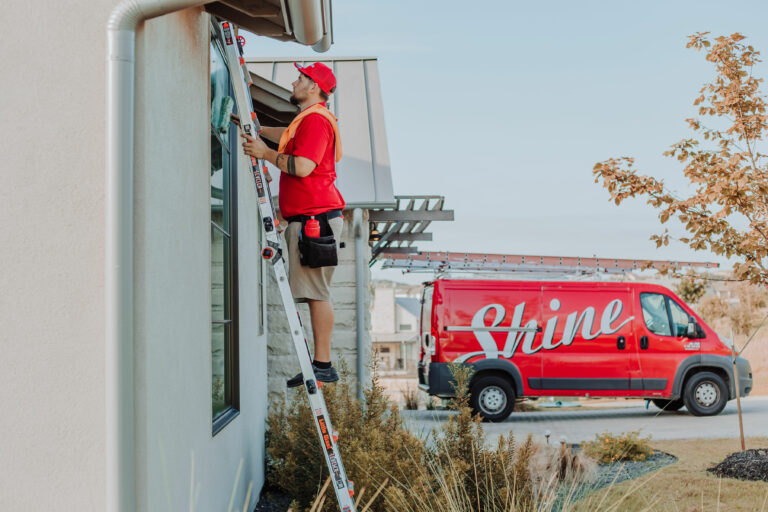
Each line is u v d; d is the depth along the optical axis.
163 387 2.80
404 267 14.55
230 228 5.27
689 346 12.24
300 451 5.75
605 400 16.84
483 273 14.66
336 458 3.69
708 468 7.50
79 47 2.51
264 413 7.50
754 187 6.95
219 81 5.02
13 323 2.46
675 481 6.82
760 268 7.13
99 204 2.49
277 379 8.89
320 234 4.02
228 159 5.30
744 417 12.03
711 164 7.28
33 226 2.48
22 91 2.50
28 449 2.45
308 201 4.00
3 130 2.49
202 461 3.63
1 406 2.45
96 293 2.48
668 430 10.64
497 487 5.10
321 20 3.47
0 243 2.47
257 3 3.54
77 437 2.45
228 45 3.93
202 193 3.76
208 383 3.84
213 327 4.54
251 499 5.82
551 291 12.27
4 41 2.51
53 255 2.48
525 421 12.07
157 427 2.69
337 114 10.93
